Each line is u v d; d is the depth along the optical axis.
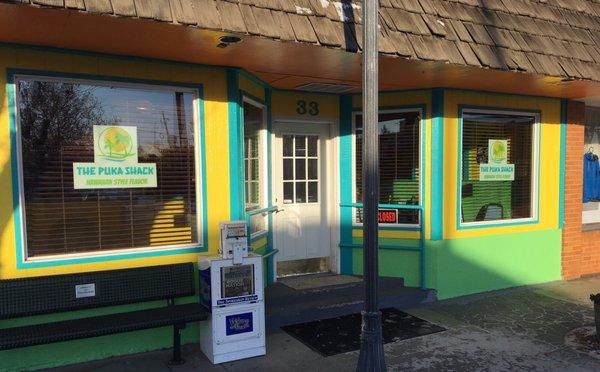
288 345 4.77
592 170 7.98
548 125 7.06
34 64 4.11
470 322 5.46
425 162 6.24
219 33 3.78
